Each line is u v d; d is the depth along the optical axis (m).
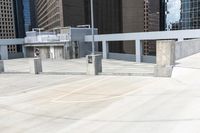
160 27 189.88
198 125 8.52
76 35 52.44
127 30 133.50
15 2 193.12
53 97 14.41
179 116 9.51
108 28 122.62
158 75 17.86
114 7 125.88
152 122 9.15
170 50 17.39
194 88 13.49
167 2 165.38
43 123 10.02
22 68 36.41
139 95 13.22
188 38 36.25
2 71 27.97
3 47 55.22
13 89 17.98
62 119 10.34
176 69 18.11
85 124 9.54
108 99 12.98
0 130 9.52
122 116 10.09
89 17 104.31
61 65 39.56
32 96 15.12
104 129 8.89
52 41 53.25
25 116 11.12
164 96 12.52
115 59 48.97
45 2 129.50
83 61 45.53
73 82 18.98
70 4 91.69
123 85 16.20
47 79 21.62
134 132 8.40
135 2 132.62
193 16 87.12
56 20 97.25
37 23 189.75
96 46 56.66
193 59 22.25
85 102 12.75
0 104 13.51
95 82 18.20
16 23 193.62
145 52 150.00
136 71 29.28
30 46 58.75
